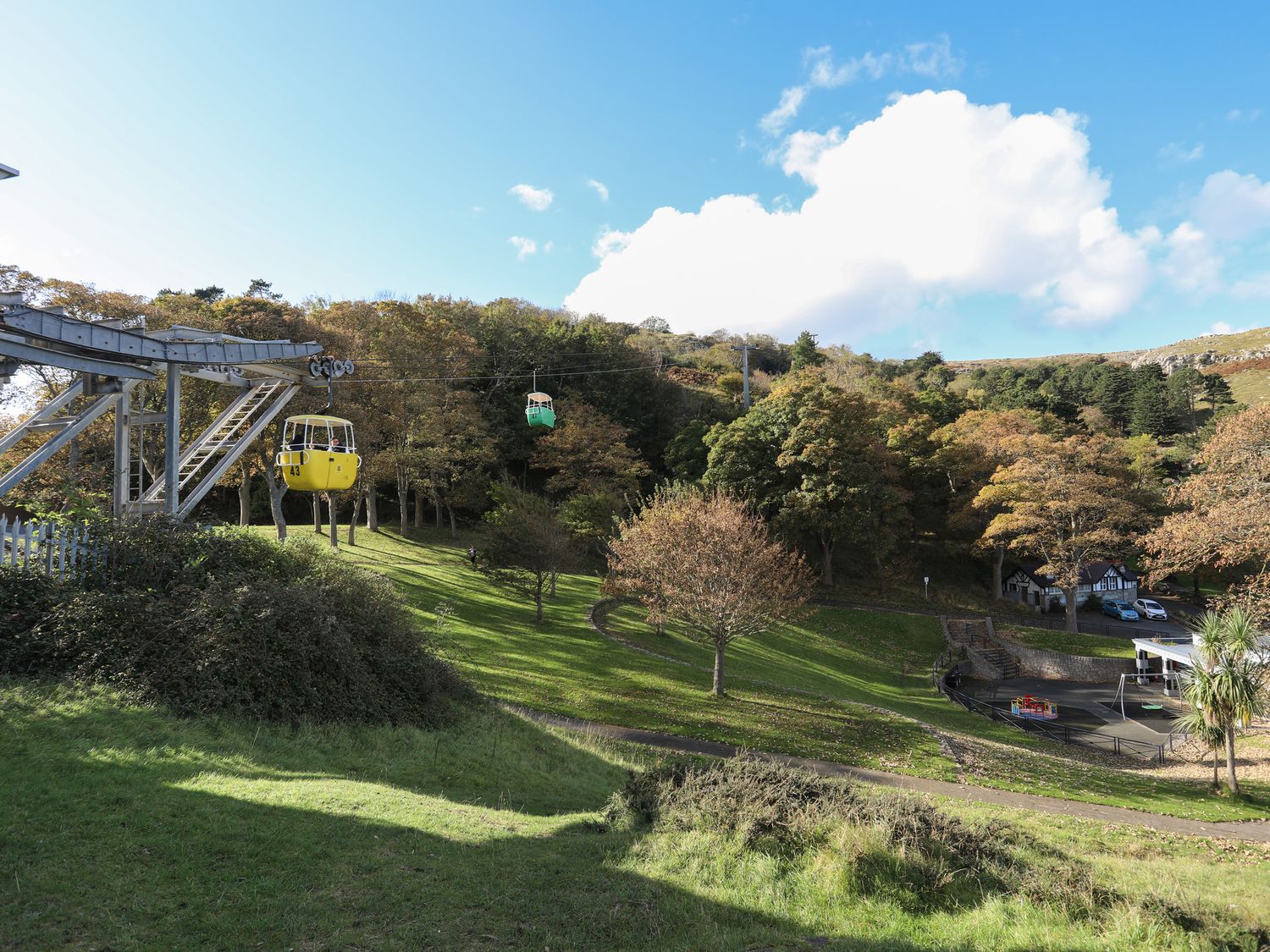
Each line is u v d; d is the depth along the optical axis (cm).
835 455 5112
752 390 8981
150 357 1477
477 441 5191
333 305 4709
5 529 1141
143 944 491
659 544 2783
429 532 5122
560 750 1592
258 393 2122
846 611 4909
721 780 972
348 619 1412
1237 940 693
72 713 908
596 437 5644
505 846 779
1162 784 2334
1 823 618
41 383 3081
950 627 4825
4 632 1039
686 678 2805
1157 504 5244
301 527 5000
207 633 1117
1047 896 757
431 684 1470
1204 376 10200
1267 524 2414
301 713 1152
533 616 3422
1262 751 2844
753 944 591
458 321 6956
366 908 582
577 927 594
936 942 618
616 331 9262
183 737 923
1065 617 5347
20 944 468
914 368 11944
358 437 4075
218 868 612
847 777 1764
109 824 653
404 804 879
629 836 856
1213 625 2409
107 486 2656
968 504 5578
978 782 2045
